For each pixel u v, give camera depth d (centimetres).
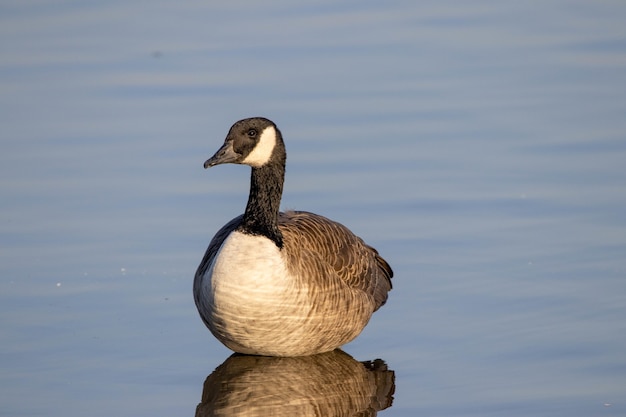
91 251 1766
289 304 1352
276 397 1292
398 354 1423
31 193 1989
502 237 1792
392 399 1284
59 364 1388
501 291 1603
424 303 1578
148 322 1532
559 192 1961
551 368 1353
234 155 1405
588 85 2478
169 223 1877
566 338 1440
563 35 2820
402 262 1714
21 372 1361
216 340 1488
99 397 1291
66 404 1270
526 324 1491
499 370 1355
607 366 1352
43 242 1795
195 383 1339
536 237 1786
